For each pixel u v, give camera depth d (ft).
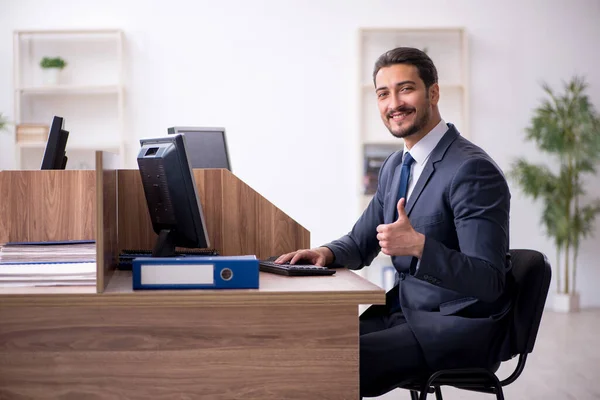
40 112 20.72
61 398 5.50
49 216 6.77
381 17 20.89
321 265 7.34
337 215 20.97
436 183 6.96
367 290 5.53
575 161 20.03
